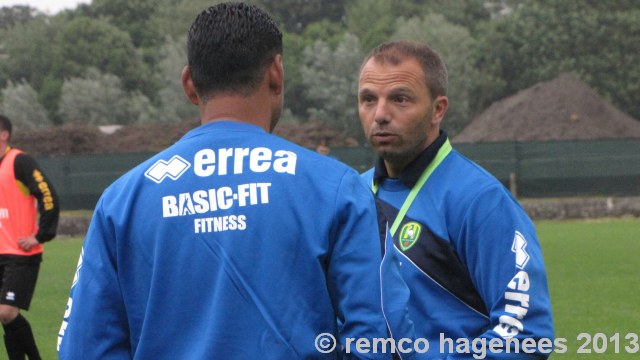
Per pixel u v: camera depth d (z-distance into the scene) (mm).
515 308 5023
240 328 3760
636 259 25156
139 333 3906
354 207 3846
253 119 4086
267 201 3846
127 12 127688
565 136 64312
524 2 111938
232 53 4000
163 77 105188
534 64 96875
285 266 3795
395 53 5598
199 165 3955
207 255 3830
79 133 63531
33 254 12578
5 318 12344
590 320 15719
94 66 109750
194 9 122688
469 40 97625
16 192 12508
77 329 3883
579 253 26859
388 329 3801
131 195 3965
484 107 96688
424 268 5340
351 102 93688
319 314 3812
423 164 5559
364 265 3795
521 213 5305
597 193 46406
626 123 66750
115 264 3949
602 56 95750
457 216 5316
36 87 119562
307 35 118750
